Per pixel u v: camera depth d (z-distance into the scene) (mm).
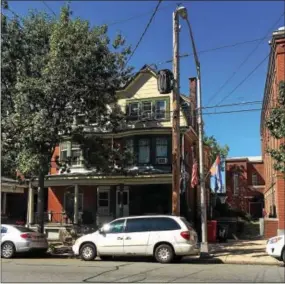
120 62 21938
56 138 20594
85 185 32625
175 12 19125
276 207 27844
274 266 15945
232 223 28266
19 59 20766
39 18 21281
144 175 29656
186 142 32594
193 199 34500
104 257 18359
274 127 17219
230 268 14758
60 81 19719
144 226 17266
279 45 25344
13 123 19469
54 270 13914
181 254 16641
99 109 22344
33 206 33281
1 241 19031
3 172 21000
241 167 59406
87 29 20672
